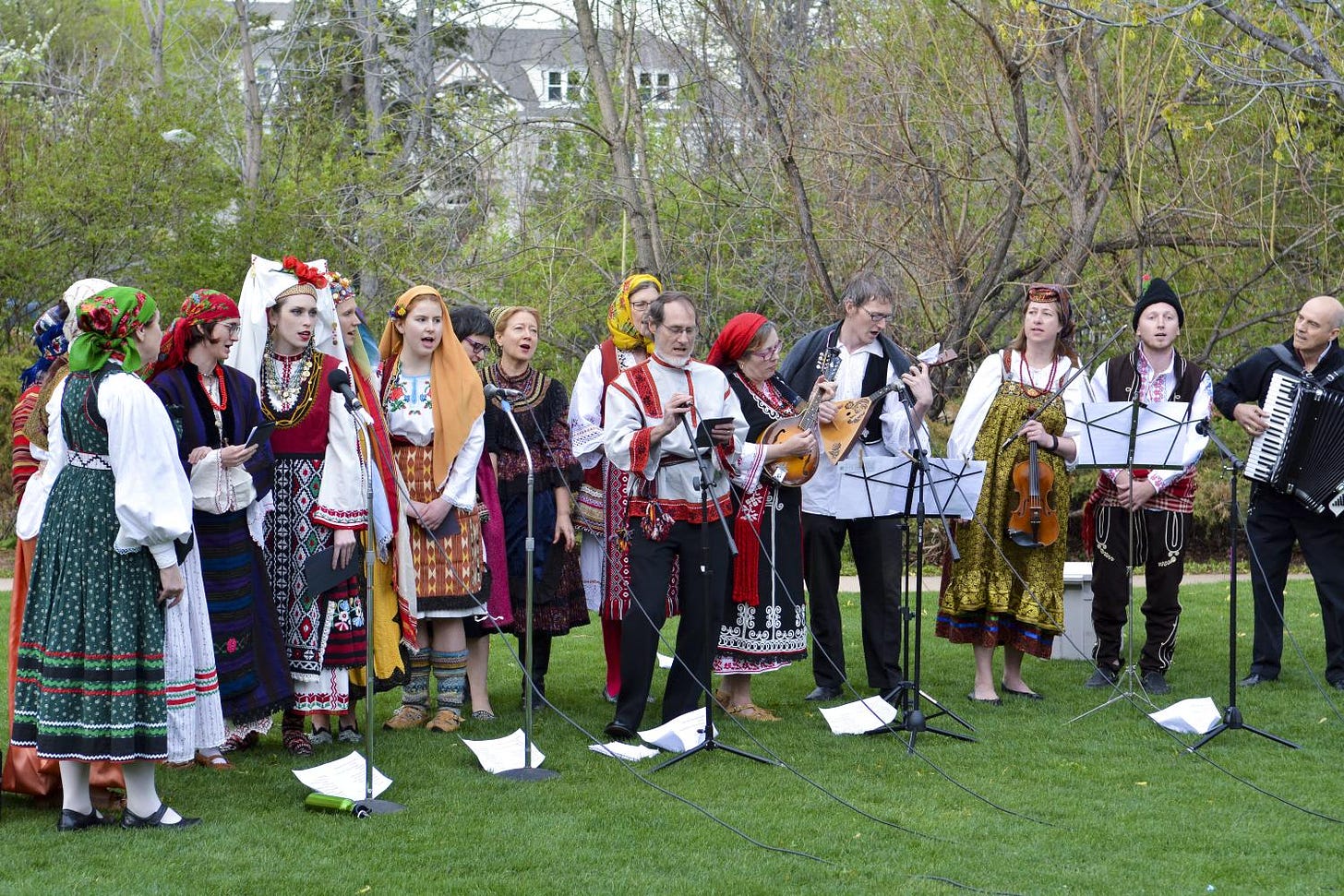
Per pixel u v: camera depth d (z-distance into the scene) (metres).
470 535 6.21
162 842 4.58
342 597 5.73
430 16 20.45
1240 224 13.63
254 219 15.57
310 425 5.70
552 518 6.64
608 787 5.28
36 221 15.39
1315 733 6.22
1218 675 7.51
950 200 13.87
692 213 14.86
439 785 5.30
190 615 4.80
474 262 14.48
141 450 4.51
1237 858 4.50
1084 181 13.36
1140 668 7.21
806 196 14.06
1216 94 13.14
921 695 6.91
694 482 5.60
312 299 5.72
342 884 4.21
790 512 6.30
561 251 14.36
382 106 21.06
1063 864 4.45
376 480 5.87
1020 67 12.93
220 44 23.94
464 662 6.35
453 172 14.75
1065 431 6.73
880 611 6.89
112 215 15.34
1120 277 13.88
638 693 6.05
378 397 6.14
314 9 22.36
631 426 5.91
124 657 4.56
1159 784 5.38
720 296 14.67
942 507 6.21
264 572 5.56
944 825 4.84
